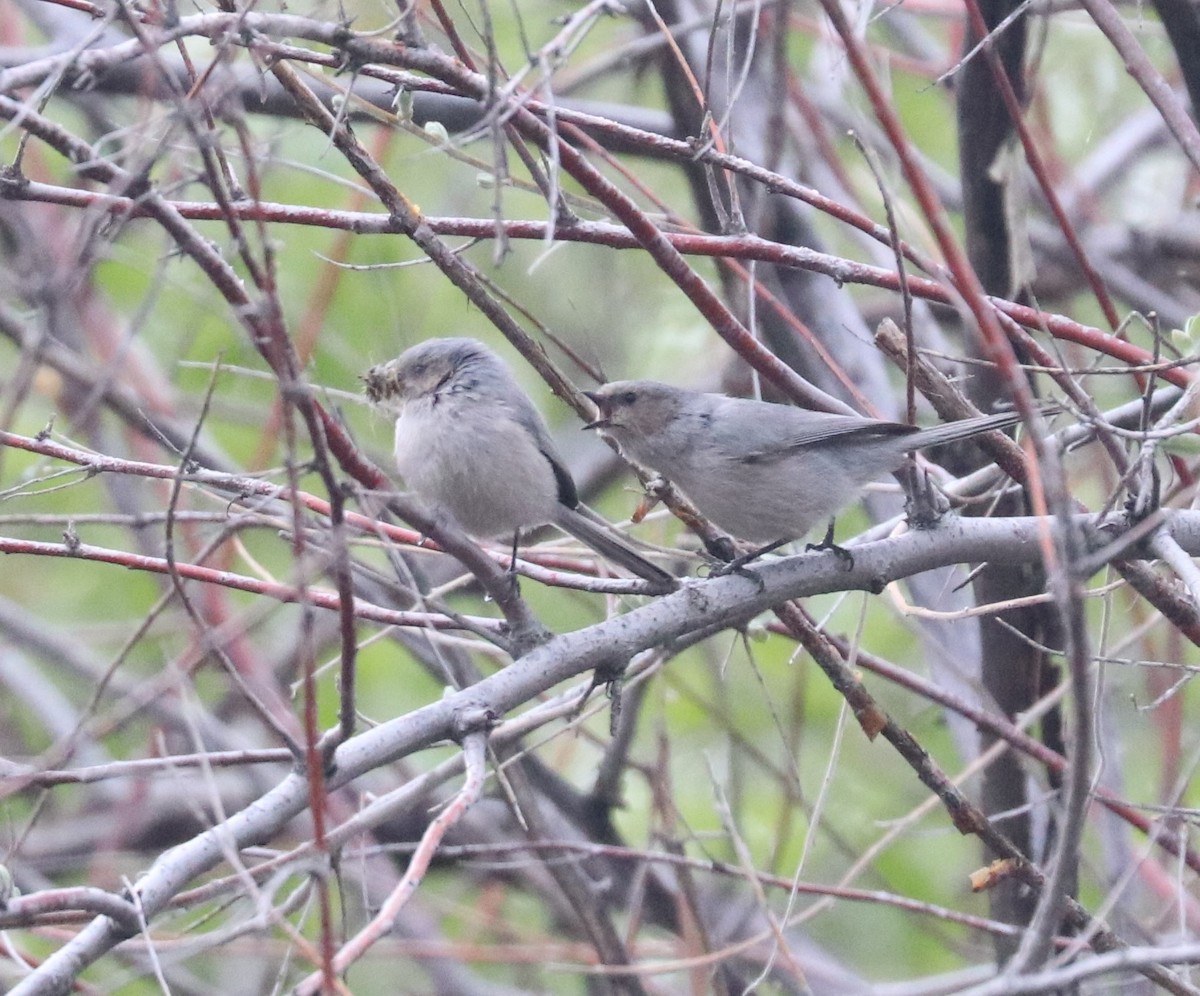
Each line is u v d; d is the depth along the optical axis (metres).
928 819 14.73
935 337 13.00
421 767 14.95
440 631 10.80
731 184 9.08
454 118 12.06
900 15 16.52
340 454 7.04
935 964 14.03
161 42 6.59
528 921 15.39
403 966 14.09
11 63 12.12
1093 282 9.32
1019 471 8.89
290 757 7.57
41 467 8.41
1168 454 8.72
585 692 8.38
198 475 7.70
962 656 11.84
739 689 15.36
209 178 5.70
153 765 7.39
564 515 9.44
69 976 6.13
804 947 12.77
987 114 10.37
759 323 12.51
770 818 14.41
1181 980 8.82
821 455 9.74
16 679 14.38
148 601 15.10
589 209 10.48
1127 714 13.95
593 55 15.82
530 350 9.34
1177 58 10.64
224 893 7.34
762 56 12.70
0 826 13.69
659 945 13.09
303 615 5.88
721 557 10.17
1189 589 7.72
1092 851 13.12
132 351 12.96
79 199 7.82
